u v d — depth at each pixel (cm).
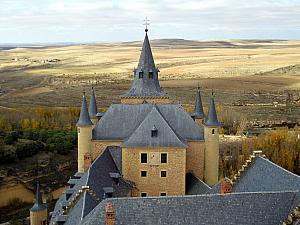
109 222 4038
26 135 14162
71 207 5481
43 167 12369
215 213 4278
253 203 4394
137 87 8862
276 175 5175
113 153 7488
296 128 17150
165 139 7150
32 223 7669
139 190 7219
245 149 13462
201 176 7606
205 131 7506
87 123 7531
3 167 11625
